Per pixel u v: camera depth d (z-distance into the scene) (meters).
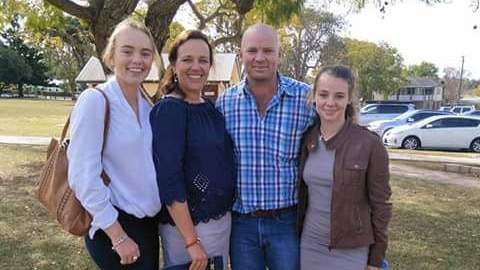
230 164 2.81
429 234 6.12
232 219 3.00
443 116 19.41
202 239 2.67
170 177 2.52
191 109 2.68
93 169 2.37
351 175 2.65
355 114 2.78
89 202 2.37
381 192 2.67
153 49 2.61
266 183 2.89
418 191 9.14
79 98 2.46
